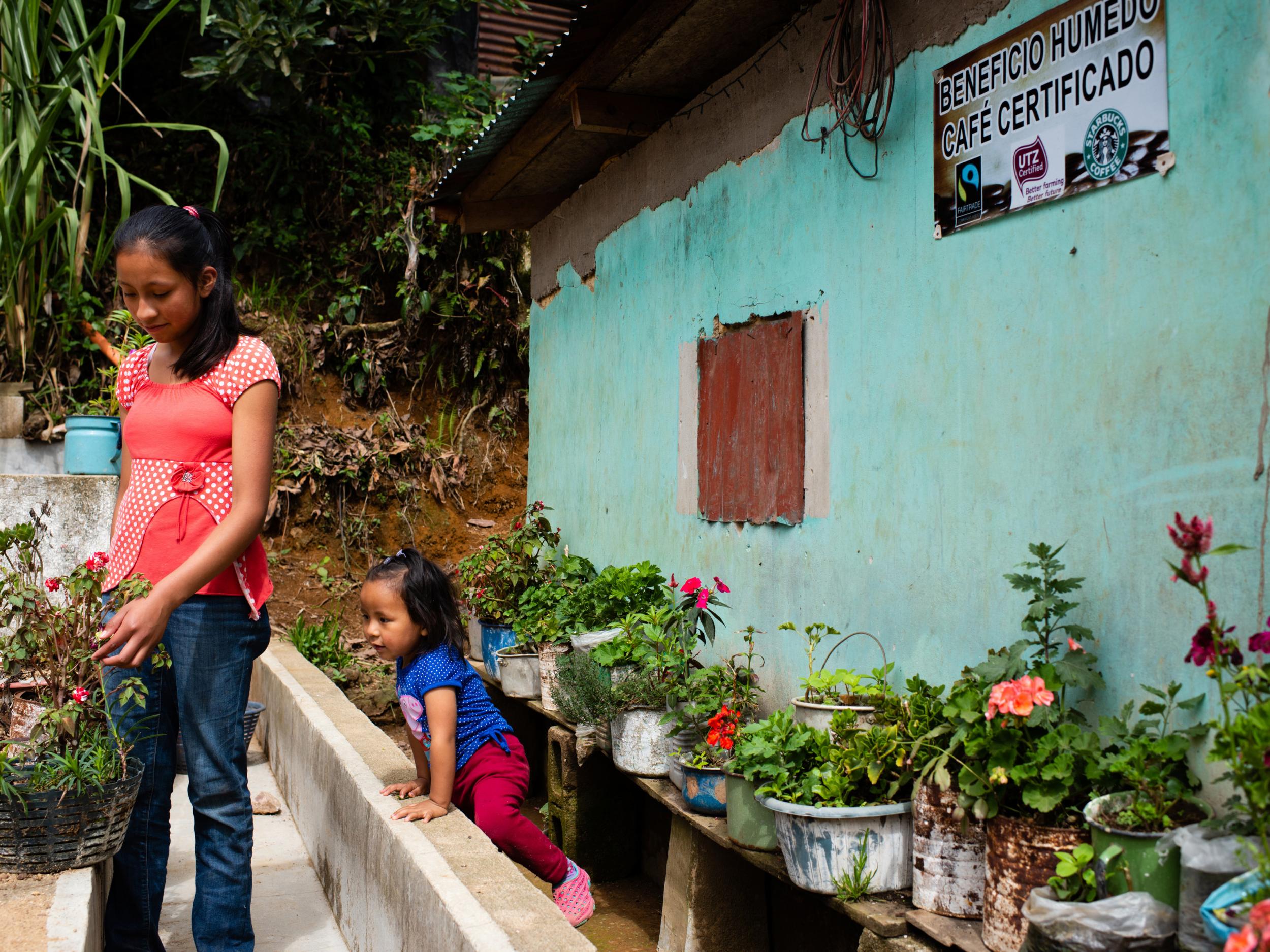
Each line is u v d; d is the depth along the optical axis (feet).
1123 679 8.45
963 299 10.21
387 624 10.58
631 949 14.21
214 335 9.24
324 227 29.32
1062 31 9.00
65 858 8.89
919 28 10.85
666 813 16.33
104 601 9.52
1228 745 6.03
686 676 13.52
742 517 14.26
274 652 20.02
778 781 9.96
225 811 9.46
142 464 9.30
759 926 12.87
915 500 10.89
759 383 13.83
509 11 30.12
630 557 18.03
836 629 12.17
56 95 22.99
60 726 9.32
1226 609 7.57
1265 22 7.29
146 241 8.61
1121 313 8.46
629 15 13.75
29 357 24.43
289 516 26.89
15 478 17.31
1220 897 5.99
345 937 11.13
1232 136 7.53
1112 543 8.55
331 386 28.78
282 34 25.85
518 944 7.20
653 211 17.25
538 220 22.81
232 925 9.51
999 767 7.96
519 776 10.92
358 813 10.79
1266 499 7.28
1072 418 8.94
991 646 9.83
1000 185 9.72
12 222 21.04
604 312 19.40
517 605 20.17
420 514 28.48
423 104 30.37
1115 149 8.50
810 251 12.78
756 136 14.03
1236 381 7.50
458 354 29.91
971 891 8.57
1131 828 7.12
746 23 13.57
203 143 28.12
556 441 21.98
